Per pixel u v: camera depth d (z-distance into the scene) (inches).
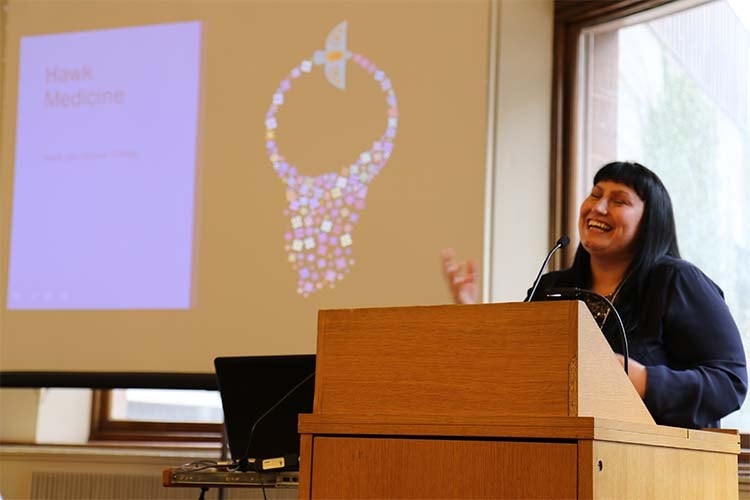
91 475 218.8
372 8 207.9
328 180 206.8
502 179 196.4
